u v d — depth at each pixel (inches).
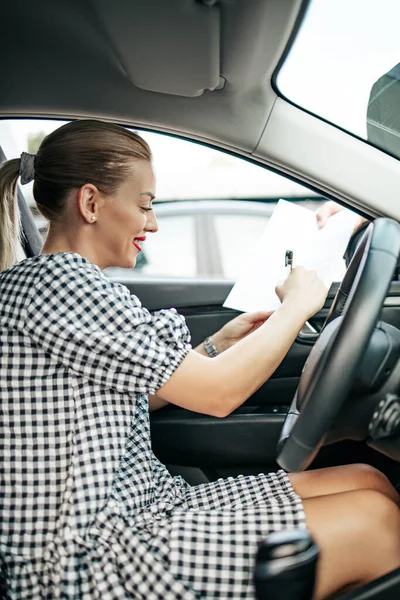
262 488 47.0
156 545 39.7
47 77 59.1
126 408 43.3
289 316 47.9
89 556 39.3
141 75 55.8
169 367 42.6
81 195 45.1
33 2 49.4
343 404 39.8
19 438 41.2
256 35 49.2
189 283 75.4
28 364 41.8
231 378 44.1
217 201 139.5
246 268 58.3
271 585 32.6
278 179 66.0
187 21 46.9
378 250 38.6
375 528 42.7
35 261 44.5
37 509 40.6
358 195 63.6
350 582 42.7
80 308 41.8
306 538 34.0
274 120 61.4
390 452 41.8
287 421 49.6
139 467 46.5
